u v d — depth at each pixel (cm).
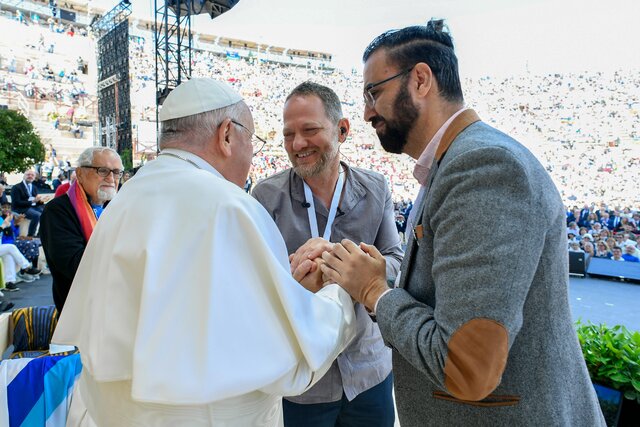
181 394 83
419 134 109
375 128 116
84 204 272
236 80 4175
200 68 4116
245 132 122
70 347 250
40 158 1512
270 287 97
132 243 96
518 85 4884
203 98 115
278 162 2866
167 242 93
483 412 94
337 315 110
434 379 85
